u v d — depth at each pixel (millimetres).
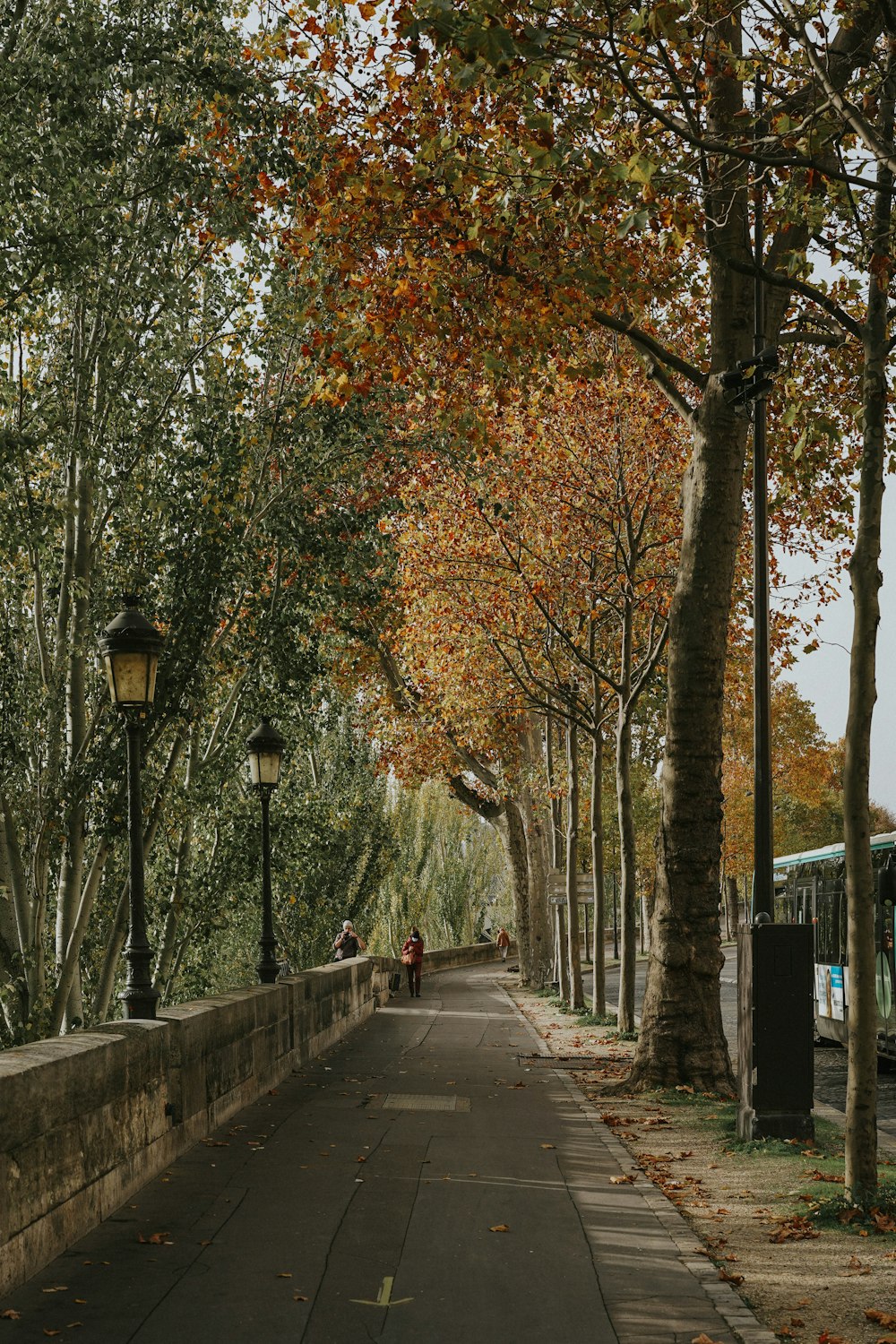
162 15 19328
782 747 62875
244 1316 6340
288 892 37312
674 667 15633
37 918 20766
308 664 23172
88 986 24203
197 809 24094
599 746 27906
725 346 15414
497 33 8352
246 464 22203
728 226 15133
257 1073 14383
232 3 20266
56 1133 7520
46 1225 7273
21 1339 5973
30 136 17703
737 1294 6902
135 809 11422
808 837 74938
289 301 21422
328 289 15148
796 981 11492
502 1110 13719
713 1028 15297
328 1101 14203
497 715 32438
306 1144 11234
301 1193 9148
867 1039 9000
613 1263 7449
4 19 17844
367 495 23922
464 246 13352
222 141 19453
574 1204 9008
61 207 17953
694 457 15633
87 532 21438
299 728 26828
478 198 12844
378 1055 20219
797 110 13445
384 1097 14617
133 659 11641
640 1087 15125
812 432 10883
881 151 9258
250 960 36750
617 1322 6375
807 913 27016
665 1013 15312
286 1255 7473
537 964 43312
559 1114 13500
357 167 14242
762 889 12414
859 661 9211
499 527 25703
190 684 21188
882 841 21234
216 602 21297
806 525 25812
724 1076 15172
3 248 17656
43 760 21109
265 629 22500
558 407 24406
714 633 15516
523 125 12695
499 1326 6281
